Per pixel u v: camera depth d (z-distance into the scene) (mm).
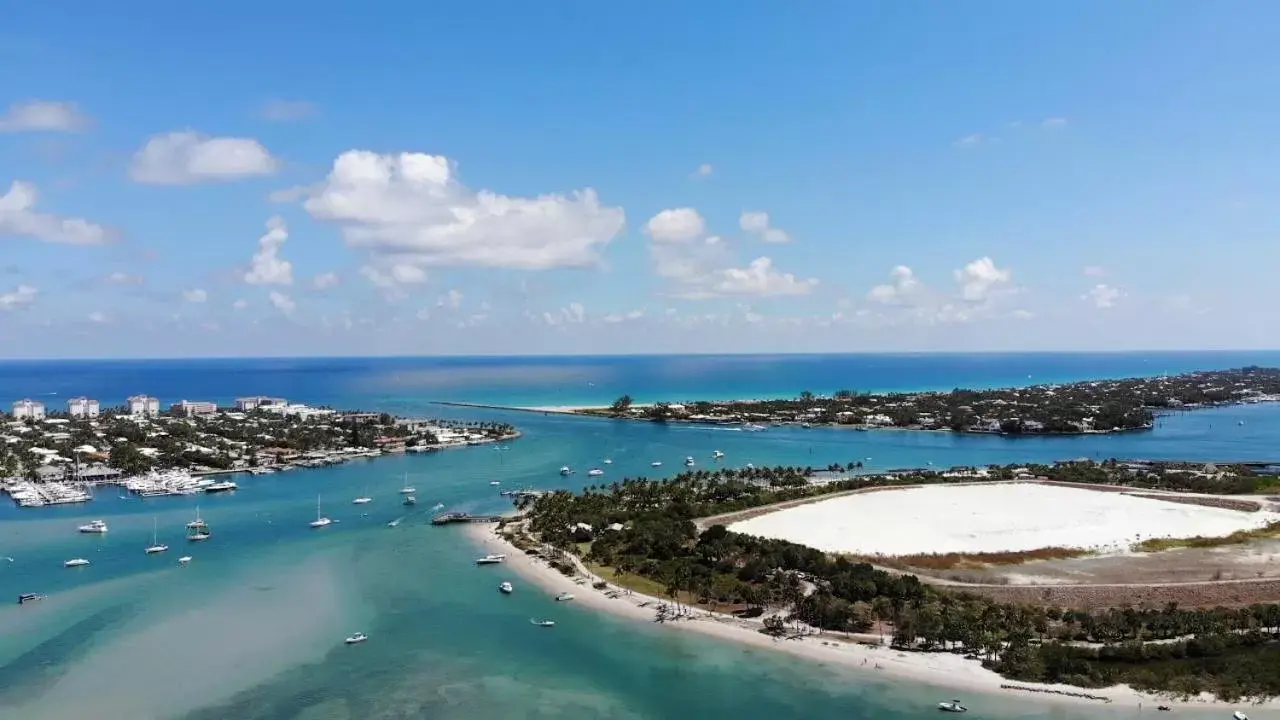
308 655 140375
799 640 146250
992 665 133875
